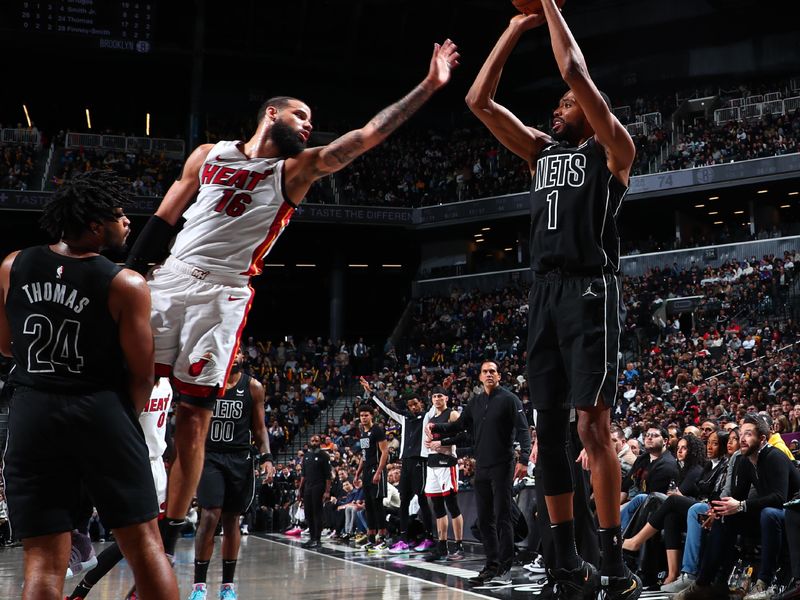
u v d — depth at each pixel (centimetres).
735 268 2448
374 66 3316
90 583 416
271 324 3278
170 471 350
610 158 286
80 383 250
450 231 3025
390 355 2741
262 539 1370
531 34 3250
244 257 339
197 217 340
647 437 679
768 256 2409
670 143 2866
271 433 2177
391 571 751
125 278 256
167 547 351
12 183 2642
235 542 547
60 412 246
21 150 2788
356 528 1283
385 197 3008
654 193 2644
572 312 286
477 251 3150
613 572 284
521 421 680
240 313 345
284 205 337
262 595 571
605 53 3338
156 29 3011
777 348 1966
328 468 1199
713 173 2556
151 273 350
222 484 536
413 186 3086
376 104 3500
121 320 256
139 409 264
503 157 3041
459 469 1095
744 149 2588
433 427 741
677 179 2609
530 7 314
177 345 337
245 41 3144
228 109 3338
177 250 343
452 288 2970
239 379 561
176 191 349
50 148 2853
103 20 2808
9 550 1165
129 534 251
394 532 1127
